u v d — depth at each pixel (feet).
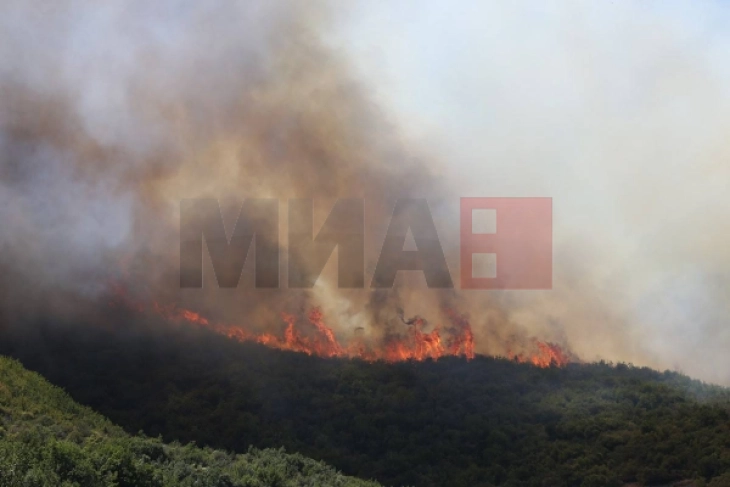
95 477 97.09
